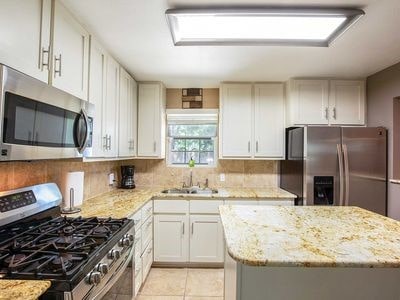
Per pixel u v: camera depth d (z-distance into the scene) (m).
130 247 1.79
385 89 2.86
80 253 1.21
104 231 1.54
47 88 1.32
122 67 2.78
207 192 3.36
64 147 1.49
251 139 3.35
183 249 3.07
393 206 2.74
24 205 1.57
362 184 2.82
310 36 2.03
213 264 3.10
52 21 1.48
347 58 2.54
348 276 1.33
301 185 2.88
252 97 3.36
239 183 3.65
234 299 1.40
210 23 1.84
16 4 1.20
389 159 2.82
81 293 1.07
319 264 1.07
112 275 1.44
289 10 1.67
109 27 1.93
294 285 1.32
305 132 2.83
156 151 3.40
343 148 2.82
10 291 0.88
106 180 3.18
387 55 2.46
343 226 1.58
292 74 3.06
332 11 1.67
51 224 1.68
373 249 1.20
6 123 1.05
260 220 1.70
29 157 1.20
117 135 2.61
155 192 3.20
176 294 2.52
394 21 1.83
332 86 3.19
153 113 3.40
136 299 2.43
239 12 1.67
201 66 2.80
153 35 2.06
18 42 1.21
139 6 1.66
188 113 3.68
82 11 1.71
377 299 1.33
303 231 1.47
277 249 1.19
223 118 3.37
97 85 2.12
